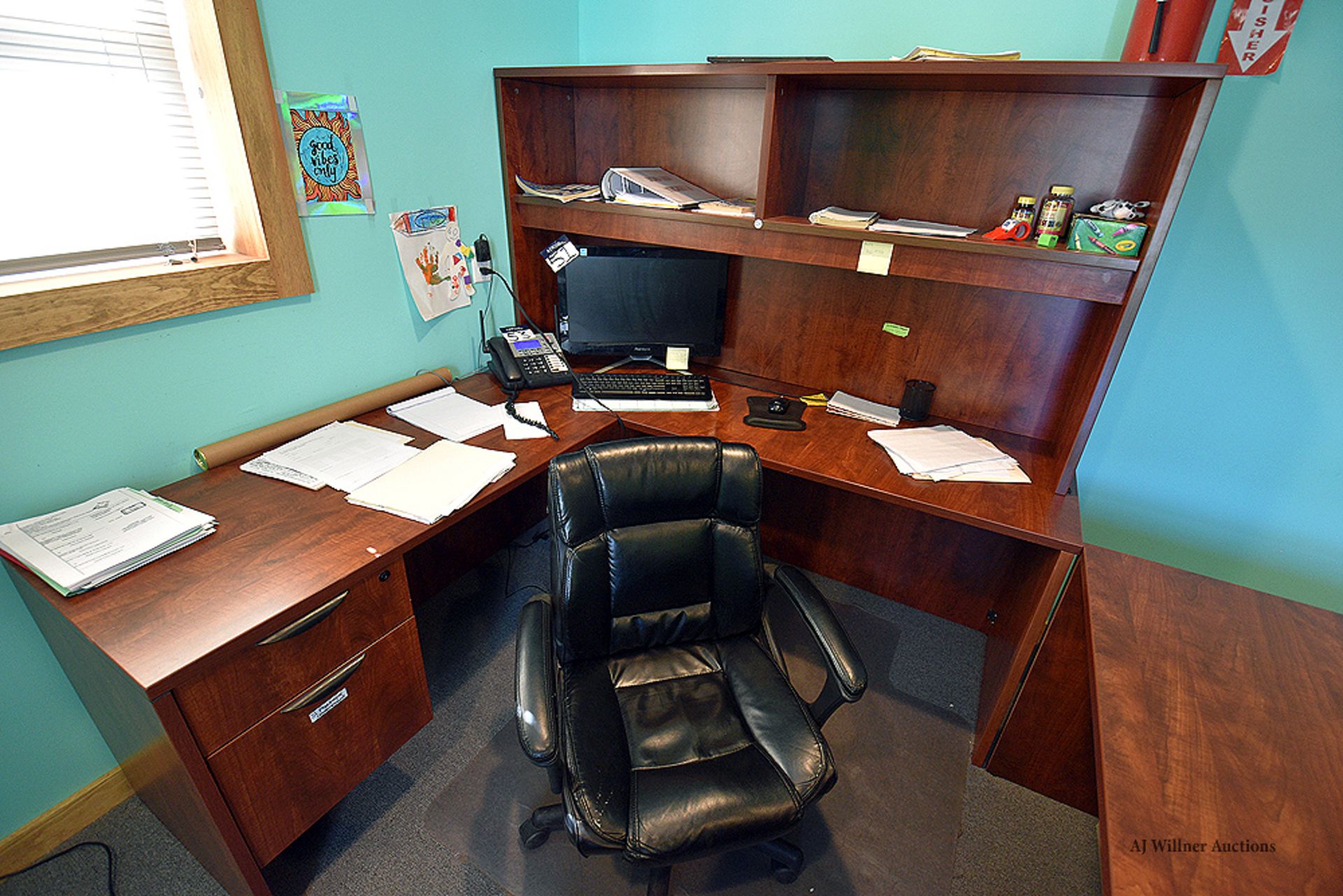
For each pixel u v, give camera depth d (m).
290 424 1.53
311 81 1.42
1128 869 0.73
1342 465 1.56
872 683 1.84
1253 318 1.53
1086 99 1.47
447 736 1.63
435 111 1.73
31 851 1.31
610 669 1.32
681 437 1.31
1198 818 0.80
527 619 1.19
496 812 1.44
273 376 1.52
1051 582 1.39
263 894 1.17
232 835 1.08
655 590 1.33
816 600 1.24
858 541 2.19
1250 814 0.80
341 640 1.17
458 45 1.74
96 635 0.95
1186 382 1.65
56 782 1.34
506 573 2.25
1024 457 1.71
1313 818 0.80
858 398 2.01
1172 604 1.20
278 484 1.38
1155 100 1.41
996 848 1.41
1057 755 1.47
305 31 1.38
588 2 2.09
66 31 1.13
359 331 1.70
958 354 1.85
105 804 1.42
